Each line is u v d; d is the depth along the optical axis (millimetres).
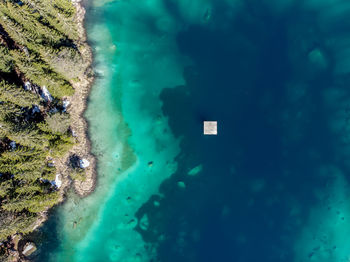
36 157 25406
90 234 29016
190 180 30156
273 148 30547
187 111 30266
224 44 30469
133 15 29906
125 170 29516
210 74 30312
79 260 28812
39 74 24516
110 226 29359
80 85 28406
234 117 30344
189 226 29906
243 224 30031
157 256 29547
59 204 28312
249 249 29828
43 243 27969
